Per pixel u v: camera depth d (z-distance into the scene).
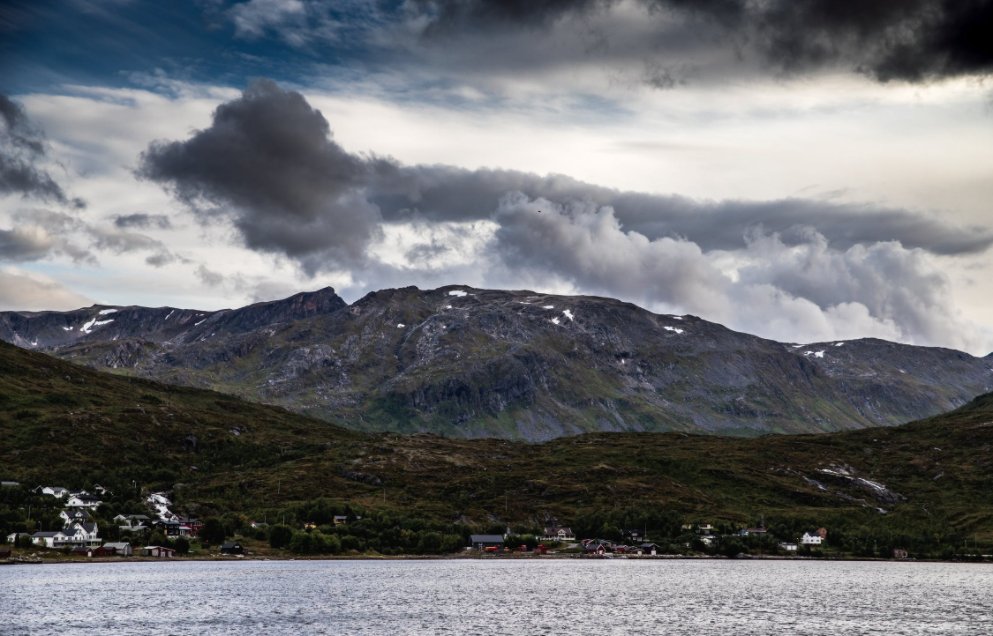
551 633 189.00
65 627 188.38
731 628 197.50
